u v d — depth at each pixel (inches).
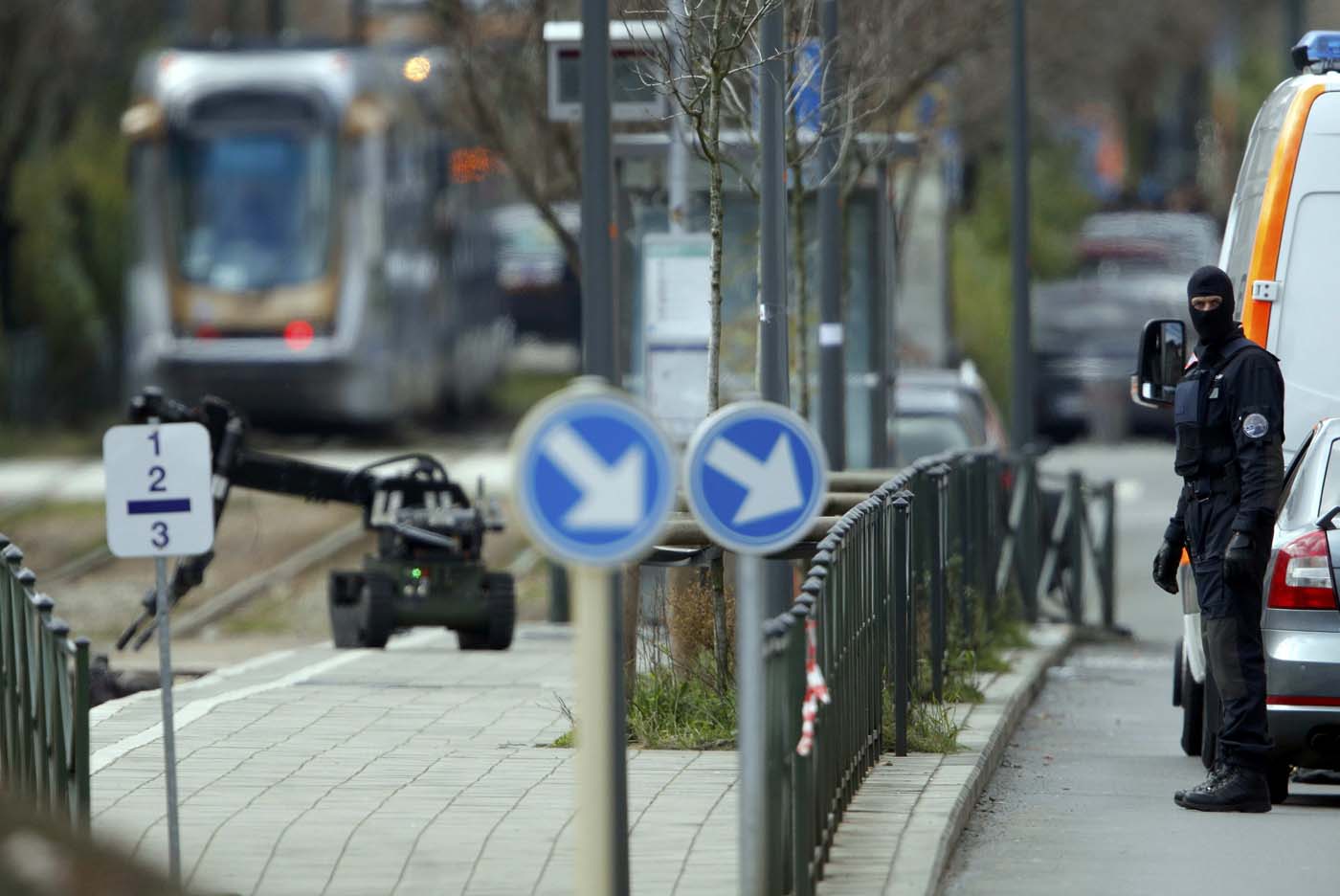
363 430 4719.5
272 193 4338.1
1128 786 1631.4
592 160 1188.5
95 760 1556.3
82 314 5502.0
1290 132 1801.2
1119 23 6141.7
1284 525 1553.9
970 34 3159.5
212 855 1253.1
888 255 2623.0
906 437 3125.0
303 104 4345.5
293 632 2947.8
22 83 5246.1
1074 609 2930.6
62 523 3631.9
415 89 4675.2
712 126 1742.1
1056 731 1972.2
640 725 1628.9
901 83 2906.0
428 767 1535.4
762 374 1689.2
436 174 4825.3
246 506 3836.1
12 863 671.1
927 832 1310.3
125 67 5615.2
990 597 2475.4
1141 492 4707.2
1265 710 1489.9
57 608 3053.6
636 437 878.4
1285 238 1797.5
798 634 1146.7
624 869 1058.7
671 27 2026.3
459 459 4404.5
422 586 2395.4
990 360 5408.5
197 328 4320.9
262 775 1501.0
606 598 902.4
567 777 1494.8
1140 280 5910.4
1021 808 1529.3
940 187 4266.7
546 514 874.8
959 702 1958.7
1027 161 3105.3
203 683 2042.3
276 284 4315.9
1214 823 1465.3
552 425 875.4
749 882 997.8
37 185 5541.3
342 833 1310.3
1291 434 1792.6
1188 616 1806.1
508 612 2404.0
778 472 983.0
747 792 1000.2
